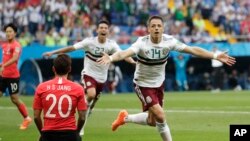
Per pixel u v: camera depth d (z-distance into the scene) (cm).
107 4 4644
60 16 4369
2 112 2706
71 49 2034
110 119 2416
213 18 4872
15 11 4319
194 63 4438
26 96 3706
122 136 1922
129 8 4691
